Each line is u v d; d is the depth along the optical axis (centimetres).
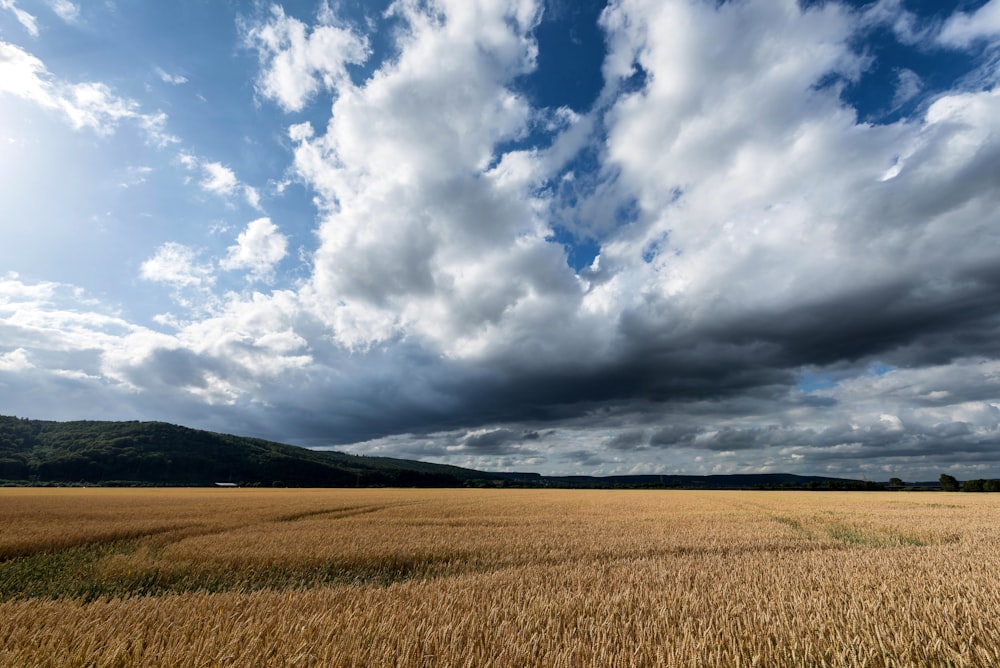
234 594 810
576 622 657
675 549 1675
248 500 4775
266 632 577
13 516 2925
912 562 1159
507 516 3112
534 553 1590
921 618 645
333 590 866
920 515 3080
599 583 927
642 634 577
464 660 505
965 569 1048
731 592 834
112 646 525
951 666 511
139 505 3944
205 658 497
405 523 2673
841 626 613
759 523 2616
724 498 5753
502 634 577
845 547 1727
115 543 2033
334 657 484
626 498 5725
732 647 532
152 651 516
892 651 532
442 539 1880
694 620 652
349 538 1895
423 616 672
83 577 1356
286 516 3030
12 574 1415
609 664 501
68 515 3016
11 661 496
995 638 559
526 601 769
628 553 1597
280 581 1332
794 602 720
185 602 747
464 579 999
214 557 1473
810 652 529
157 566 1363
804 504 4459
